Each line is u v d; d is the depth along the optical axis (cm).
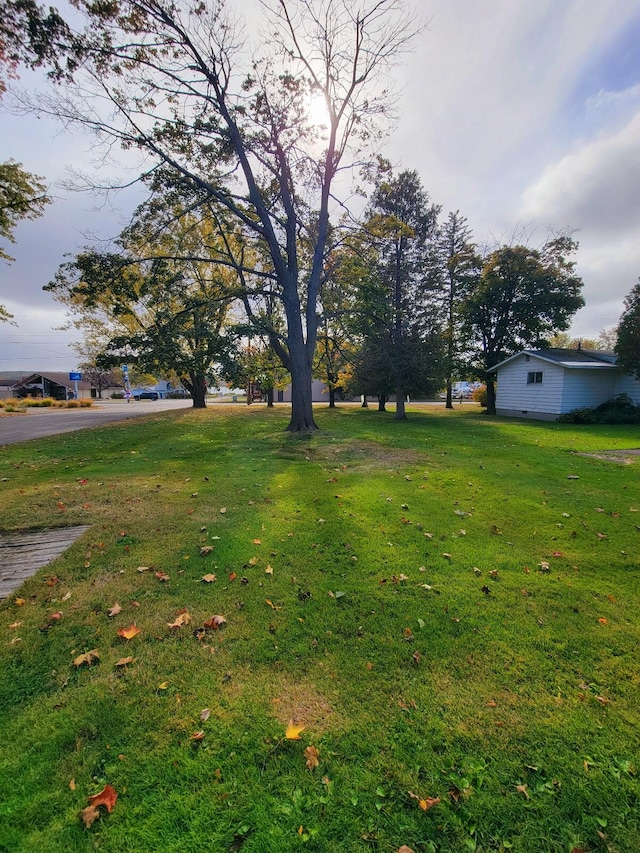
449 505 509
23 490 567
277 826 146
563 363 1662
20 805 152
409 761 170
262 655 237
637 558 365
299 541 396
